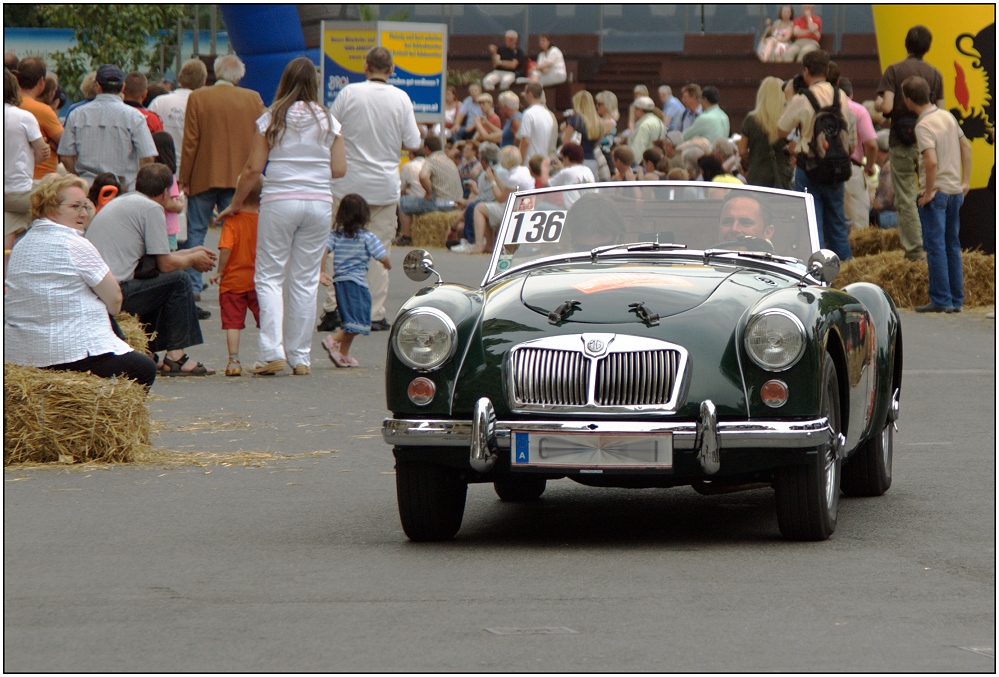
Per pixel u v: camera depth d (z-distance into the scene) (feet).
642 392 32.14
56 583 29.58
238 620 26.21
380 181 77.10
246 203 64.69
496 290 35.68
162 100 96.53
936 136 84.64
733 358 32.40
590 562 31.55
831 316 33.94
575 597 28.04
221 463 44.98
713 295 34.09
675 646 24.17
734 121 176.14
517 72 177.27
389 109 76.28
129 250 62.39
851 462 39.55
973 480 41.98
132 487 41.22
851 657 23.43
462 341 33.32
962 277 86.58
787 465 32.71
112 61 177.17
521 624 25.80
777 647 24.08
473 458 32.09
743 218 39.40
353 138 76.59
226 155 84.12
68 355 46.39
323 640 24.67
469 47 188.96
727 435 31.78
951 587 28.76
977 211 96.07
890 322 40.37
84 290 46.91
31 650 24.21
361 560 31.96
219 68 84.23
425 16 190.08
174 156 82.53
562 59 176.55
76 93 178.60
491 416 32.27
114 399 45.01
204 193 85.10
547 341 32.68
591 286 34.83
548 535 35.09
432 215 136.15
